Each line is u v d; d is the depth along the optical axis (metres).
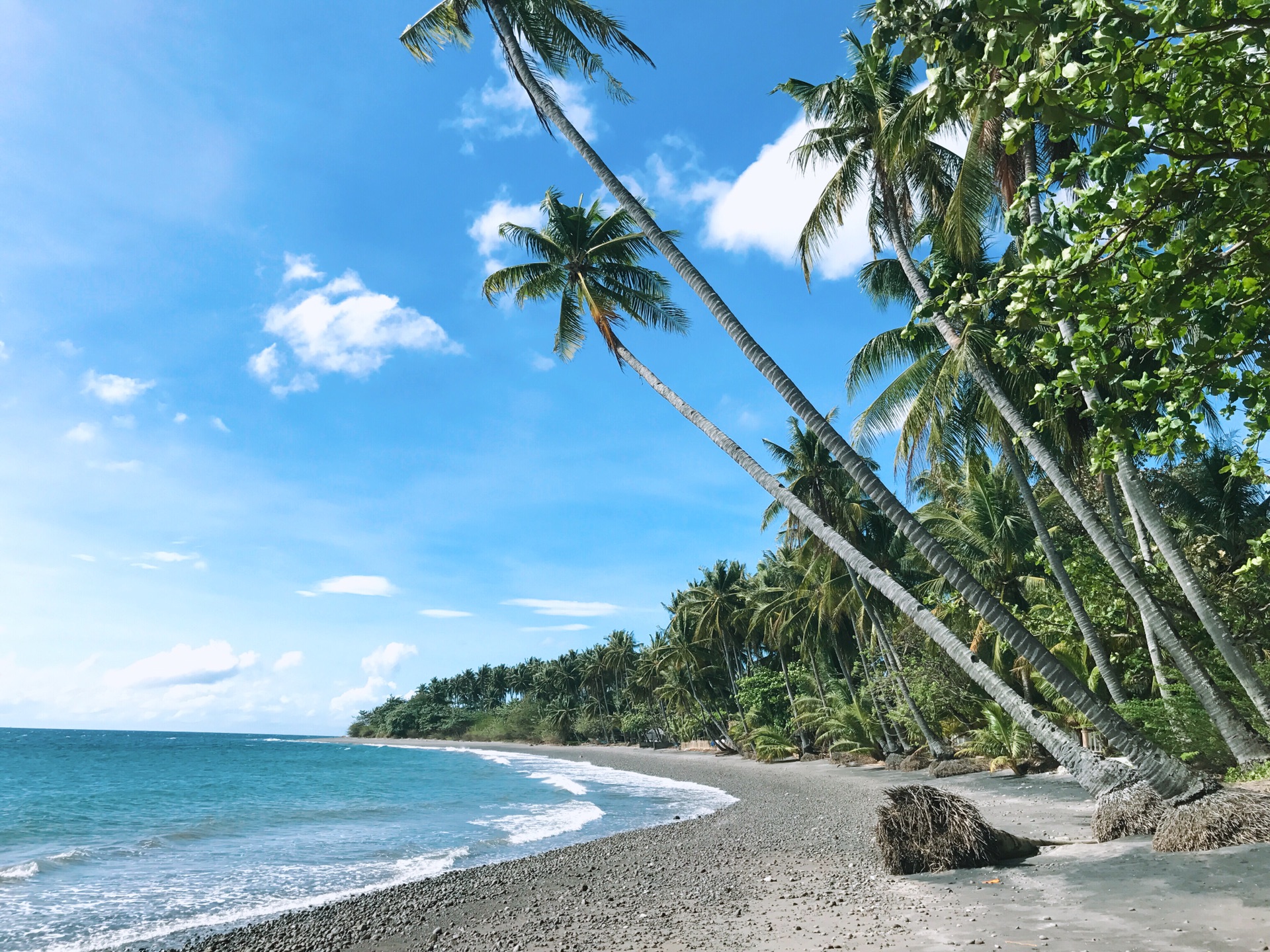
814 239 16.91
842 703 45.81
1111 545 13.23
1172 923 6.40
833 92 15.77
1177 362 4.63
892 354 18.73
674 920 9.66
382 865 17.92
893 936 7.22
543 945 9.25
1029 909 7.49
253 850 20.53
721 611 63.44
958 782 24.95
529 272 20.22
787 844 15.99
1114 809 9.99
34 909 13.69
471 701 152.38
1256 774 10.96
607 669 102.25
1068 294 4.31
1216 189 3.96
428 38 14.30
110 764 71.50
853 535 32.09
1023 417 16.89
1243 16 3.42
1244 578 7.59
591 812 27.72
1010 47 3.60
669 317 20.78
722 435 14.40
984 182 14.70
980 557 27.02
